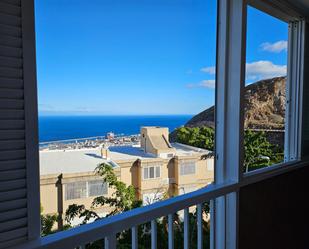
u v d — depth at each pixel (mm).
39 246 1023
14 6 997
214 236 1946
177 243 1829
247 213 2115
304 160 2920
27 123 1042
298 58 2834
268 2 2199
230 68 1992
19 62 1016
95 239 1182
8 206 1000
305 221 3027
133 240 1356
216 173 2043
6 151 993
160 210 1446
